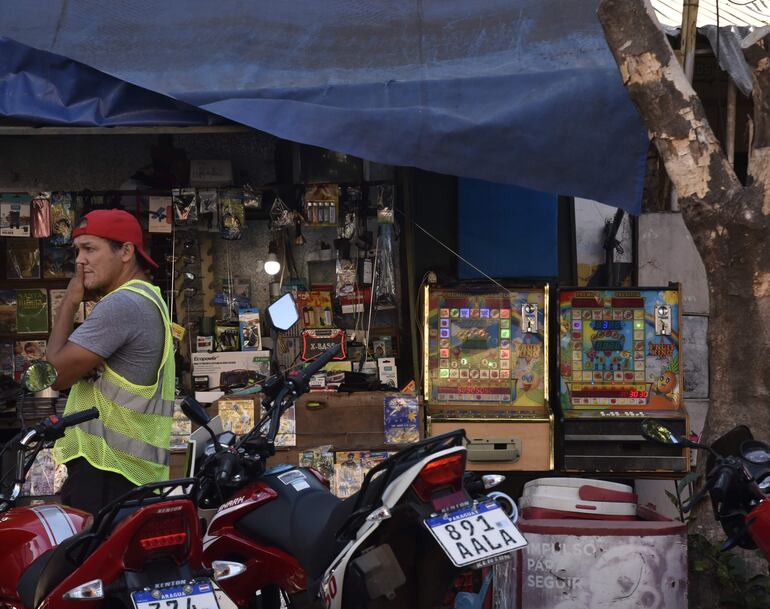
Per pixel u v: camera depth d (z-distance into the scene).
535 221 7.93
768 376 5.34
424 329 7.30
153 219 7.64
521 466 7.06
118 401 4.18
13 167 8.09
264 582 4.02
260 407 6.96
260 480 4.05
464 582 3.45
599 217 8.56
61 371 4.09
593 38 6.61
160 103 6.53
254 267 8.18
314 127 6.21
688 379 8.08
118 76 6.42
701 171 5.42
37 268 8.09
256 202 7.56
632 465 7.07
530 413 7.14
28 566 3.36
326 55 6.68
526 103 6.22
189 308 8.00
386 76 6.52
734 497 3.90
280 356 7.99
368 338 7.95
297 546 3.75
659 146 5.54
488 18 6.81
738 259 5.36
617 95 6.21
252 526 3.96
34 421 7.52
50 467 6.81
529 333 7.29
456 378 7.29
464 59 6.63
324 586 3.41
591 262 8.55
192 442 4.00
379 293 7.83
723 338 5.44
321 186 7.58
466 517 3.22
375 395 7.01
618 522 4.42
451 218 8.08
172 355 4.37
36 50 6.47
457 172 6.22
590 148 6.20
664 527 4.30
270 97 6.38
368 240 7.88
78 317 7.96
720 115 8.48
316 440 7.00
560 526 4.30
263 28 6.80
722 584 4.83
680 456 7.06
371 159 6.20
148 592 2.95
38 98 6.45
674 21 8.00
